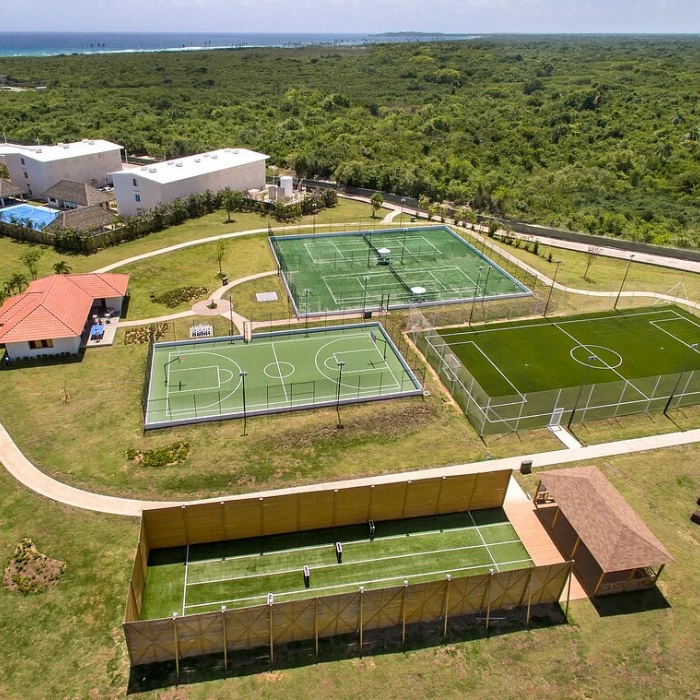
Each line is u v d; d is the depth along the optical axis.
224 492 32.47
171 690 22.62
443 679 23.44
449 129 128.88
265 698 22.48
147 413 38.72
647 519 31.92
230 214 82.19
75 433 37.00
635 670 24.11
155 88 170.75
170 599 26.59
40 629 24.75
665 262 72.12
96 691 22.50
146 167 82.44
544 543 30.52
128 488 32.53
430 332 49.38
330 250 71.38
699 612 26.80
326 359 46.75
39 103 140.75
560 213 91.12
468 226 82.50
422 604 24.97
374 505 30.67
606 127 127.50
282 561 28.88
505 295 59.66
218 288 58.88
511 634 25.39
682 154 109.62
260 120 138.25
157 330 49.97
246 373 44.31
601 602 27.12
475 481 31.16
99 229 71.00
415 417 39.91
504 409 39.66
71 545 28.72
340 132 126.56
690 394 42.66
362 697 22.67
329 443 36.97
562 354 49.12
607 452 37.09
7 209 80.81
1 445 35.56
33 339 44.12
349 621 24.67
